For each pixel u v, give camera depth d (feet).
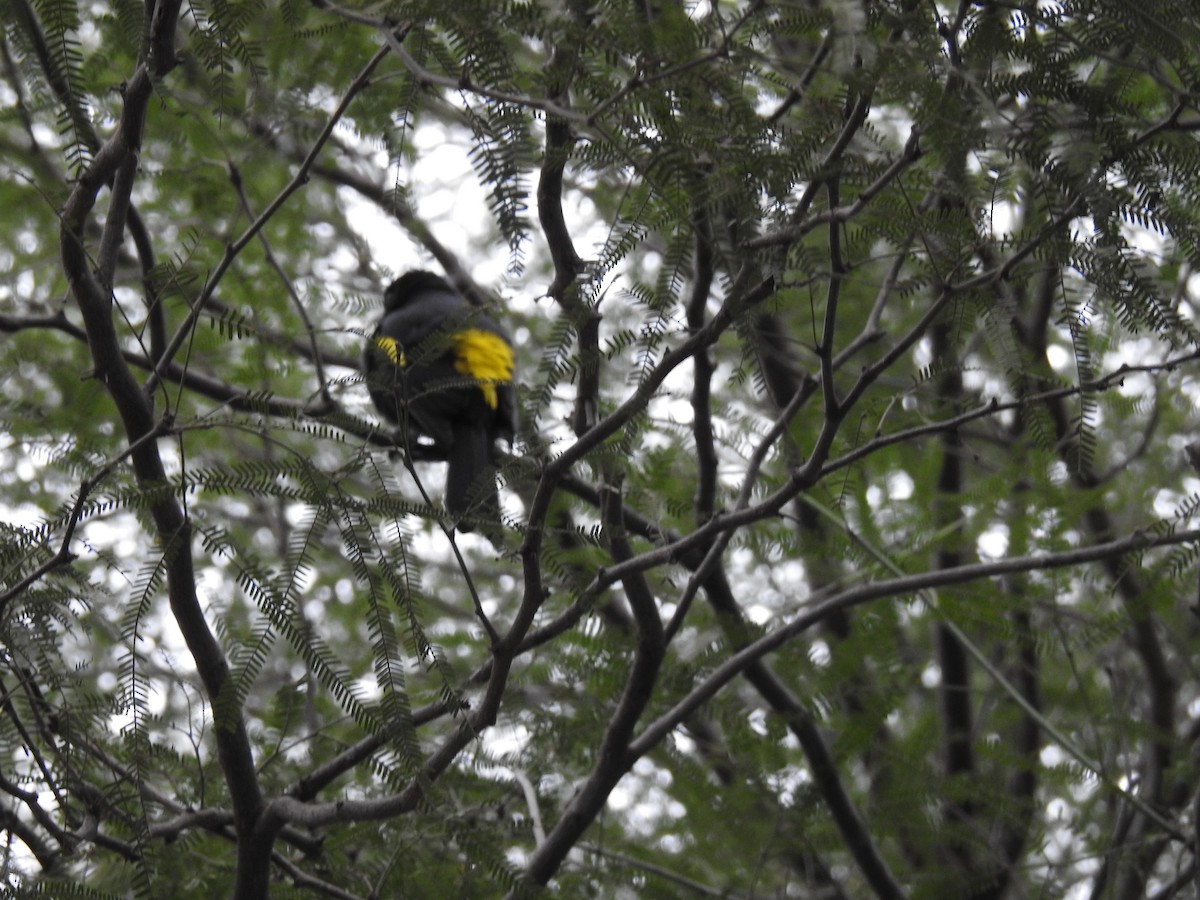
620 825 40.45
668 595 35.94
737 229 20.53
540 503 23.57
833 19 16.88
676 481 34.88
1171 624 49.29
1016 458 34.65
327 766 28.09
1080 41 18.34
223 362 44.29
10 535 21.53
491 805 32.83
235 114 26.48
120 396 23.82
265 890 26.76
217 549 20.54
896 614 34.99
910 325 48.14
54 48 20.25
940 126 18.33
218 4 20.17
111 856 27.12
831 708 34.17
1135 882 38.06
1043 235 20.06
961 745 43.14
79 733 23.30
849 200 22.70
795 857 37.68
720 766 38.50
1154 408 43.16
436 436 38.60
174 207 46.19
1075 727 41.27
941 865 37.68
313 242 50.21
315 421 22.44
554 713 33.58
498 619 42.73
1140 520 46.16
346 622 48.16
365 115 31.45
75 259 23.17
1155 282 20.21
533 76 19.48
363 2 23.95
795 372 42.16
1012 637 34.58
